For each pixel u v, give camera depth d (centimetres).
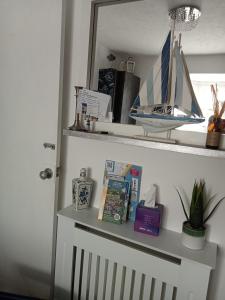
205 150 80
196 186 92
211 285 97
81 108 108
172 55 83
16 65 122
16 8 118
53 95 113
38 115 119
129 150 107
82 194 112
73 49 114
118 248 98
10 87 126
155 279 94
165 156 100
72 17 112
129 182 107
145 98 89
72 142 121
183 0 89
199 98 89
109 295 104
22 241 138
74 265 113
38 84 117
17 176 132
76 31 112
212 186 94
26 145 126
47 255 130
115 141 94
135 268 96
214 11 85
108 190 105
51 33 109
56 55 109
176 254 86
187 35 89
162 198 103
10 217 139
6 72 126
